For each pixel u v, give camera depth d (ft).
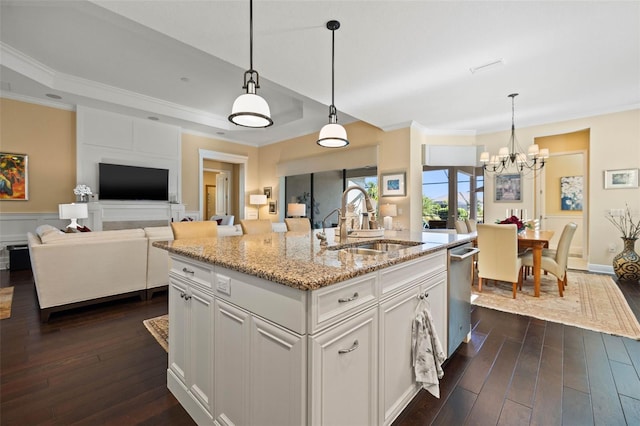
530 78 11.43
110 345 7.22
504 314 9.36
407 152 17.22
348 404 3.64
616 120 14.73
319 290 3.18
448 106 14.47
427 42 8.90
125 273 10.28
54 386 5.57
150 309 9.79
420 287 5.26
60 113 16.51
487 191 18.67
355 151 19.54
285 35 8.45
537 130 17.11
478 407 5.04
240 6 7.20
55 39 11.10
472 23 8.02
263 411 3.60
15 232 15.38
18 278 13.21
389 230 10.16
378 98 13.41
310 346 3.12
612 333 7.90
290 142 23.72
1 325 8.38
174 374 5.36
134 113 17.80
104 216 17.51
